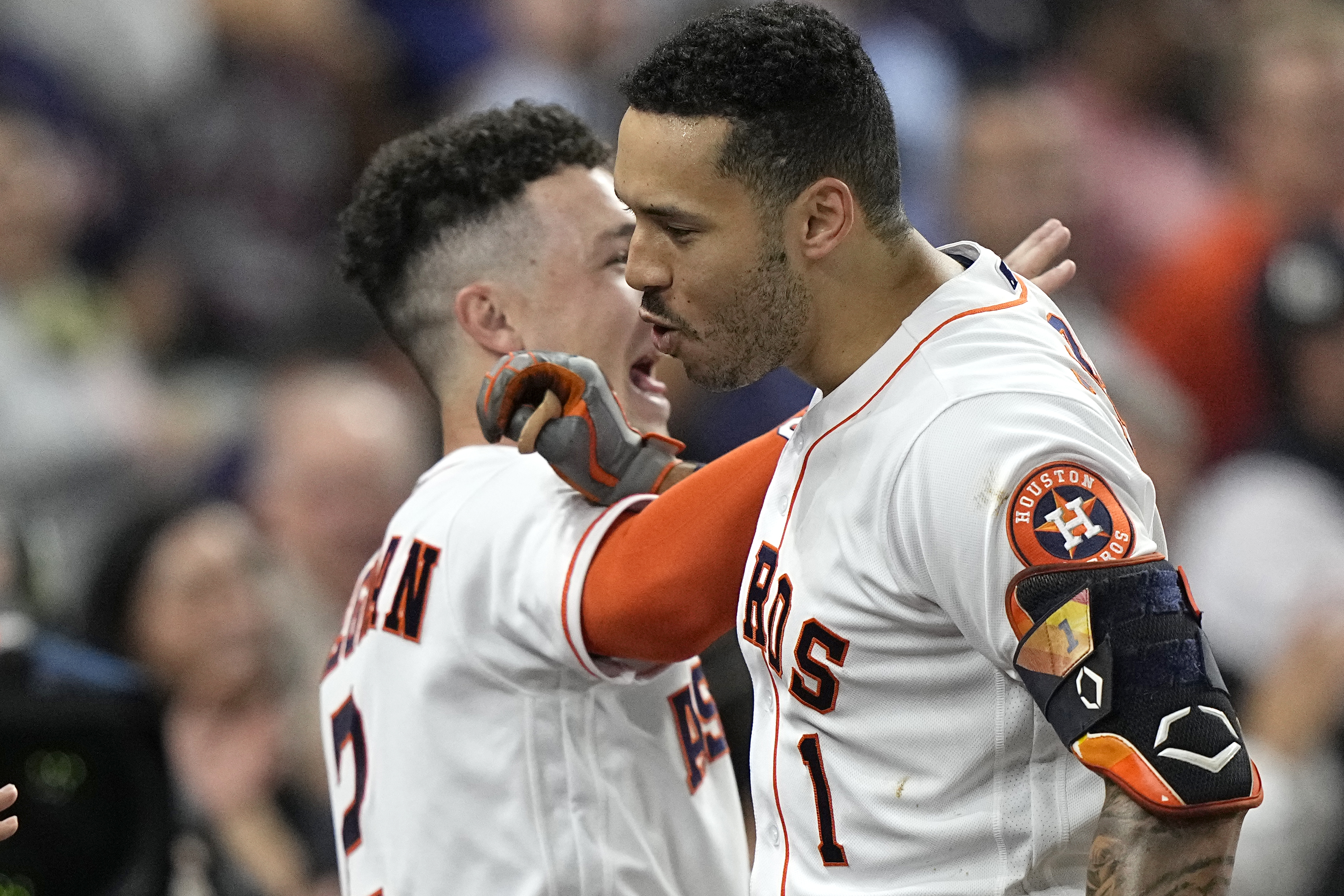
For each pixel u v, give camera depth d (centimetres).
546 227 916
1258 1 2803
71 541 2042
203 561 1500
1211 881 646
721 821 922
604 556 820
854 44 734
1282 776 1554
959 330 730
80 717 947
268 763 1505
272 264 2486
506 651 852
